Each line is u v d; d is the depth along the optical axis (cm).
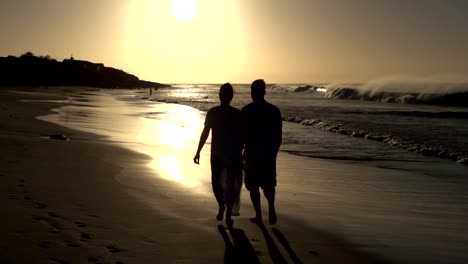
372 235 605
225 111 614
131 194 770
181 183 898
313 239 575
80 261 456
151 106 4481
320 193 897
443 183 1036
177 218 639
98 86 15550
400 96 5622
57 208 646
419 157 1458
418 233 625
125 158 1189
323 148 1655
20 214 601
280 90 12569
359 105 4953
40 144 1353
